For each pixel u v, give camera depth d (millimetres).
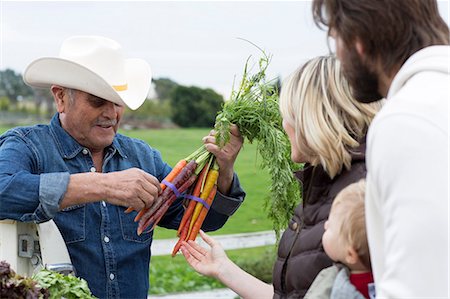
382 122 2006
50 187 3309
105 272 3639
